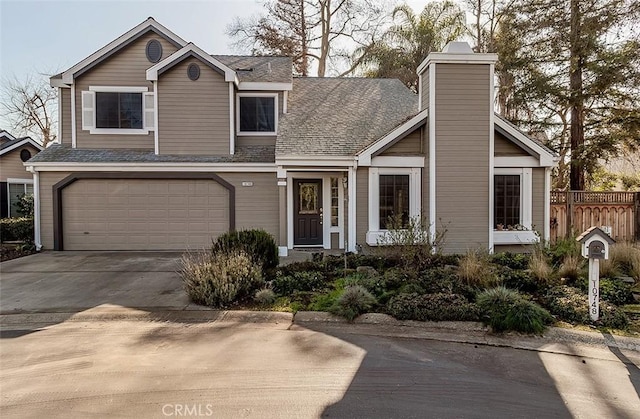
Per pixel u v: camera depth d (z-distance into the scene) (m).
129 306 6.40
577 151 13.91
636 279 7.34
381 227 10.49
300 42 22.45
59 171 12.09
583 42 13.17
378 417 3.26
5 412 3.32
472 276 7.02
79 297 6.94
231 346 4.82
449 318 5.63
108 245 12.31
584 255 5.53
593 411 3.39
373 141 11.02
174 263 10.09
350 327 5.53
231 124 12.89
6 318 5.86
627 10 12.74
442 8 20.69
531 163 10.46
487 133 10.04
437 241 9.04
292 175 12.29
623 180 17.22
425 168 10.37
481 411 3.36
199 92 12.81
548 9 13.96
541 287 6.89
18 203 16.03
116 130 13.12
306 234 12.54
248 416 3.26
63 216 12.24
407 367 4.25
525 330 5.21
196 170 12.26
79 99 13.14
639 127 13.12
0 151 15.98
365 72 21.84
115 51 13.06
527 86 14.45
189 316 5.96
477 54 9.90
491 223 10.09
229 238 8.45
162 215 12.37
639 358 4.52
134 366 4.23
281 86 13.32
